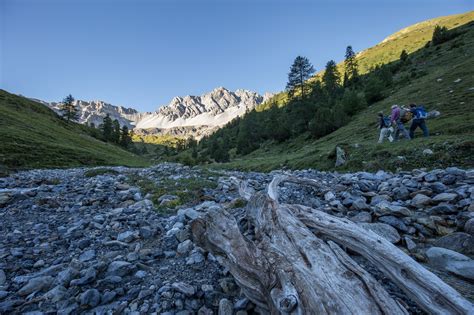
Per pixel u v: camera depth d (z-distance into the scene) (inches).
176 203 359.3
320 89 2933.1
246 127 4126.5
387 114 1418.6
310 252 131.0
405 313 94.6
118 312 137.3
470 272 130.9
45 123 3336.6
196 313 135.7
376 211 236.7
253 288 122.5
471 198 231.8
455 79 1390.3
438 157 476.1
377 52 6978.4
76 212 342.6
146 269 180.2
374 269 150.9
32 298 151.8
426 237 193.2
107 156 2263.8
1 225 295.9
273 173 709.3
